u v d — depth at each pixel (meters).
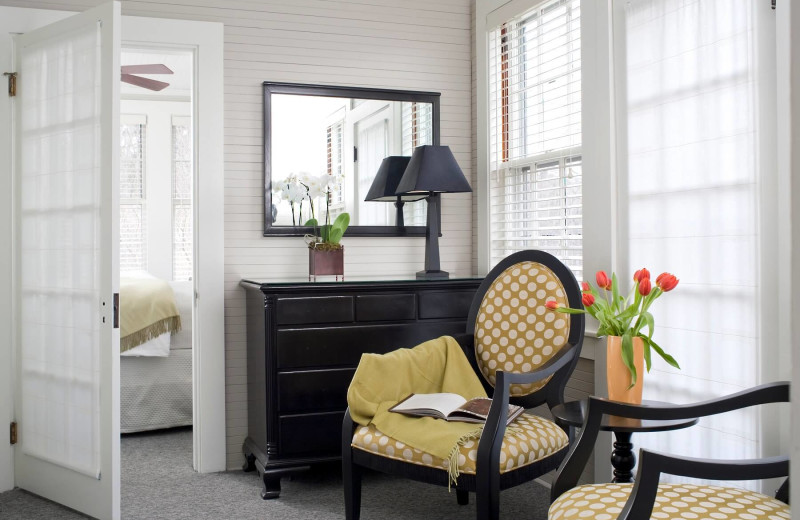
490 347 2.82
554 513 1.79
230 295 3.59
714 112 2.35
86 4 3.40
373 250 3.82
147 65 5.22
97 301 2.92
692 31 2.43
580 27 2.99
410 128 3.85
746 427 2.25
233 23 3.59
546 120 3.24
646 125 2.65
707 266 2.38
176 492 3.21
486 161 3.80
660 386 2.59
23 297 3.27
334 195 3.72
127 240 6.77
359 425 2.60
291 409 3.09
